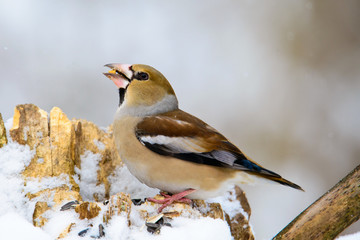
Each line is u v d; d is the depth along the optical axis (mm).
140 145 7625
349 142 14133
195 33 15391
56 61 13734
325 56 15250
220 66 14945
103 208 6570
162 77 8359
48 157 7320
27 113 7512
